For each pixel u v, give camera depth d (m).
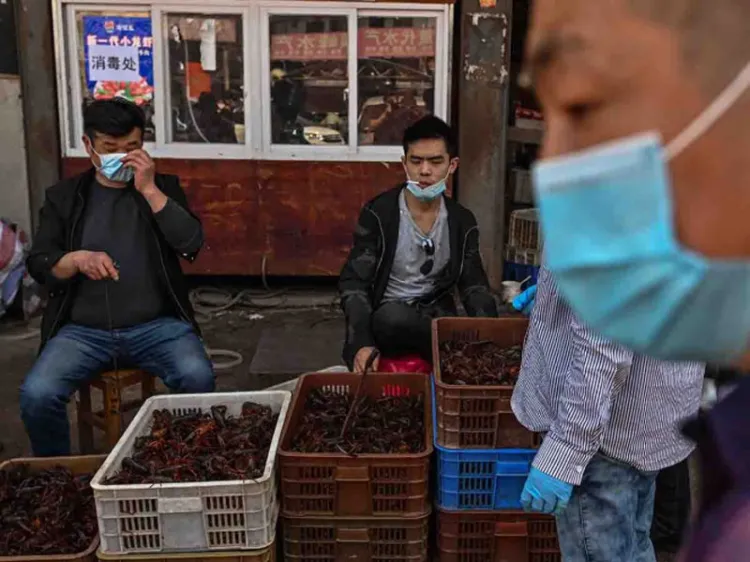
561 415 1.89
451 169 3.45
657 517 2.87
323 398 3.10
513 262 6.14
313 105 5.87
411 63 5.81
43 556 2.33
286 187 5.95
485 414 2.60
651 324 0.66
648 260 0.62
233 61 5.78
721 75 0.58
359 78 5.83
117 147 3.24
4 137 5.68
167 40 5.73
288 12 5.68
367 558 2.66
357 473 2.59
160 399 2.97
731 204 0.59
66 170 5.84
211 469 2.46
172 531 2.35
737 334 0.66
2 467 2.77
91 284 3.32
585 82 0.60
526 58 0.65
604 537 2.00
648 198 0.60
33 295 5.62
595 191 0.62
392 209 3.51
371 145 5.95
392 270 3.57
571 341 2.00
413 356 3.49
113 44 5.71
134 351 3.35
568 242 0.65
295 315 5.79
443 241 3.54
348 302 3.43
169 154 5.88
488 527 2.70
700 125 0.59
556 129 0.65
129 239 3.36
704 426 0.79
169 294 3.42
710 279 0.62
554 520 2.69
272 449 2.54
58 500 2.58
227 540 2.37
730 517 0.71
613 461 1.95
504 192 6.11
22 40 5.60
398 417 2.96
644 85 0.59
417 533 2.64
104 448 3.82
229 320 5.69
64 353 3.23
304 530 2.63
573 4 0.61
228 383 4.65
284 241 6.03
